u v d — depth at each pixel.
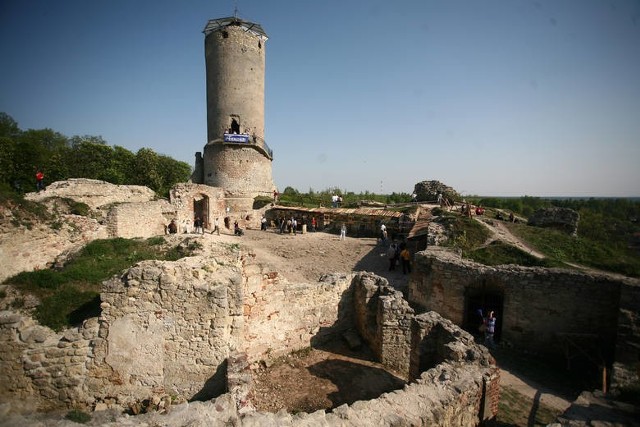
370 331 9.01
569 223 20.12
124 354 6.54
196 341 6.71
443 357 6.84
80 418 5.90
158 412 4.31
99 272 9.41
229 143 30.27
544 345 10.27
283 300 8.52
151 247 11.53
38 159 22.72
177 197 22.95
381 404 4.86
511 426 6.50
